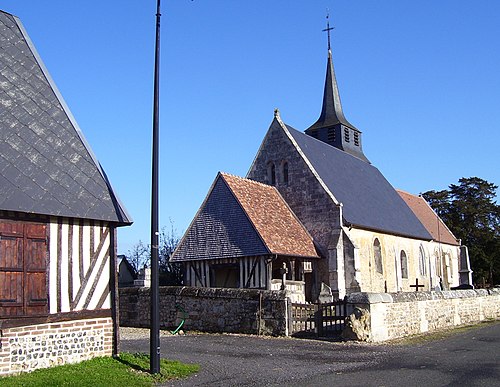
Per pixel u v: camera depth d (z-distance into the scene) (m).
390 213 37.16
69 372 10.57
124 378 10.45
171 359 13.18
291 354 14.21
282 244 26.47
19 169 11.55
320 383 10.28
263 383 10.45
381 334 17.17
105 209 12.34
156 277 11.33
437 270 44.72
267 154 32.62
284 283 25.61
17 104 12.76
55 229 11.55
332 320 17.94
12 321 10.64
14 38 14.03
